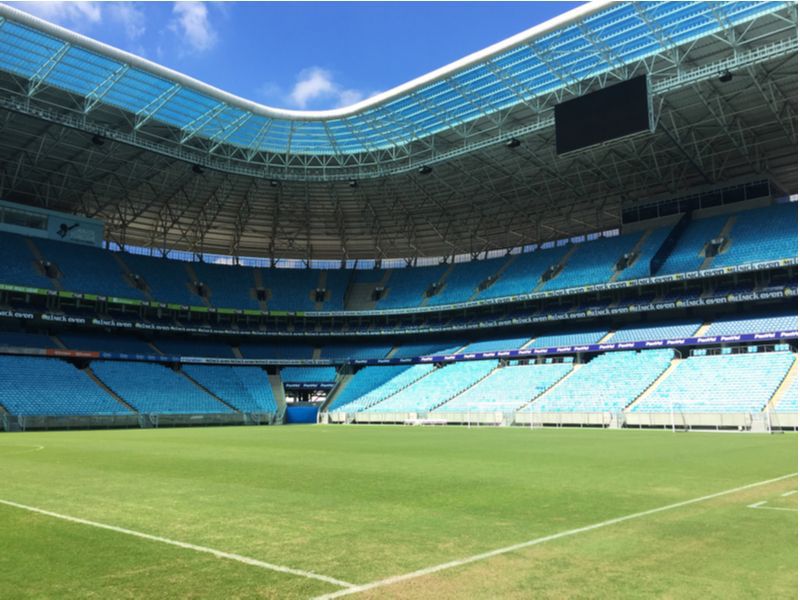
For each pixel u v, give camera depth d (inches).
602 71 1731.1
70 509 456.8
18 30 1572.3
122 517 425.1
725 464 763.4
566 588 263.6
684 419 1715.1
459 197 2657.5
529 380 2273.6
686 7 1451.8
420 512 442.6
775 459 827.4
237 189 2610.7
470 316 2854.3
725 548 330.3
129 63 1727.4
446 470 717.9
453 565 301.0
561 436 1419.8
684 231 2439.7
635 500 490.0
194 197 2655.0
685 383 1900.8
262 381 2714.1
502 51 1665.8
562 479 626.5
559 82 1802.4
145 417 2135.8
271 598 255.0
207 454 951.0
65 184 2464.3
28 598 255.8
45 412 1961.1
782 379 1749.5
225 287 2957.7
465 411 2175.2
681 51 1635.1
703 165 2287.2
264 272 3142.2
